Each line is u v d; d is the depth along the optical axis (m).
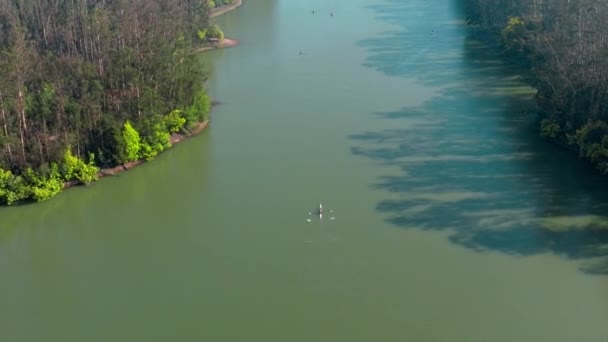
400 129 121.50
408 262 83.69
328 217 93.81
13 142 98.06
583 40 110.56
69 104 103.38
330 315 75.38
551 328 71.94
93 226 94.06
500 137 116.56
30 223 95.25
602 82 104.00
